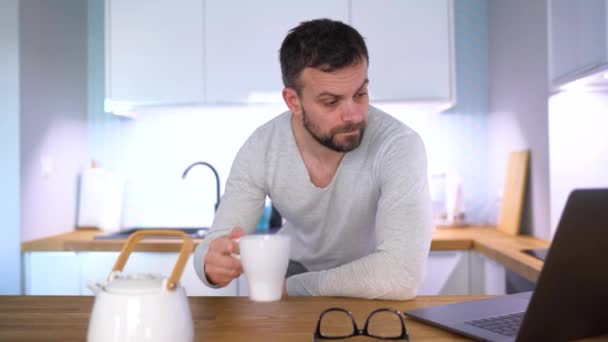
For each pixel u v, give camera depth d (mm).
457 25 3160
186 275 2570
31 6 2654
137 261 2596
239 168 1587
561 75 2072
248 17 2805
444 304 1097
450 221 2977
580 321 828
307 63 1307
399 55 2777
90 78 3213
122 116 3184
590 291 805
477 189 3131
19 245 2582
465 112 3145
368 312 1063
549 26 2178
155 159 3184
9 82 2561
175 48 2830
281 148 1559
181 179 3182
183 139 3170
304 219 1646
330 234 1651
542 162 2418
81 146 3146
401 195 1307
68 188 3008
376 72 2783
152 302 747
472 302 1078
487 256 2338
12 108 2562
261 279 1108
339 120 1331
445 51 2773
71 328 976
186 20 2826
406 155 1367
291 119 1577
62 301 1185
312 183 1556
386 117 1524
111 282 787
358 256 1676
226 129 3154
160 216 3180
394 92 2781
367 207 1537
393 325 968
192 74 2826
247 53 2807
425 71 2775
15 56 2555
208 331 943
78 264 2607
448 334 912
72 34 3043
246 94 2811
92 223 3094
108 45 2850
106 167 3193
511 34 2756
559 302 786
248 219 1572
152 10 2836
